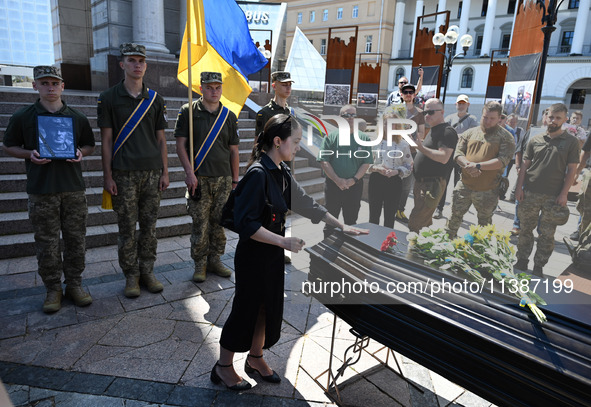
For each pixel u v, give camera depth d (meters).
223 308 3.21
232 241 4.80
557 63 30.89
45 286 3.25
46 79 2.78
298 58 14.49
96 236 4.25
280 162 2.06
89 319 2.97
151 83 8.15
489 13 34.22
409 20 41.75
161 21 8.34
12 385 2.26
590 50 31.05
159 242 4.60
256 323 2.25
